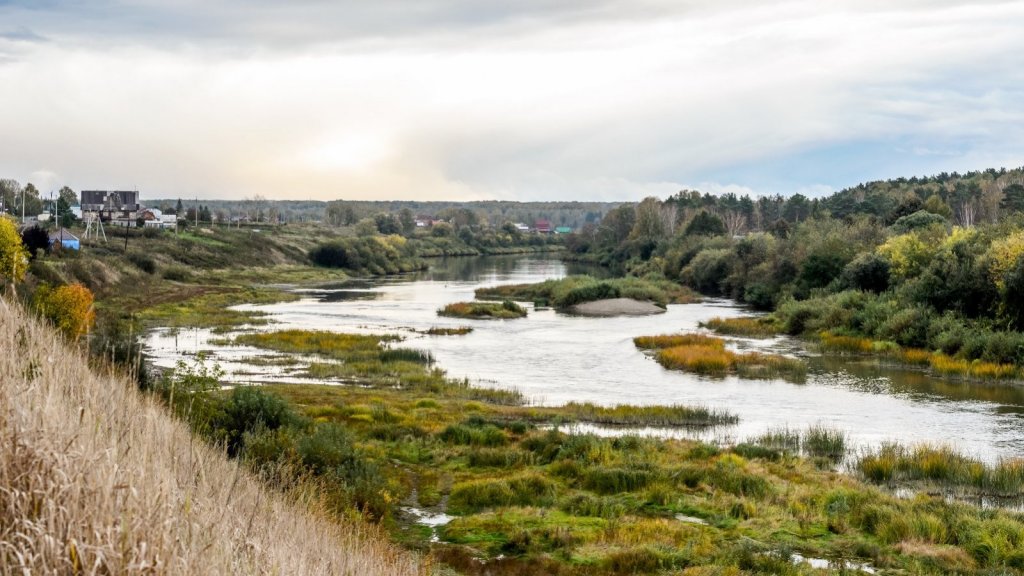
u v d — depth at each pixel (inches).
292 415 1091.9
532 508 992.9
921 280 2600.9
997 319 2271.2
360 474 964.0
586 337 2817.4
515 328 3063.5
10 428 257.4
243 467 692.1
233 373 1964.8
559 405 1711.4
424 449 1275.8
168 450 378.6
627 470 1111.6
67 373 355.6
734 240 5300.2
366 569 516.4
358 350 2365.9
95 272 3553.2
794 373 2091.5
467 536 895.1
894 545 868.0
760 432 1462.8
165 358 2133.4
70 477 251.3
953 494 1084.5
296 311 3535.9
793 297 3331.7
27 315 398.6
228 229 6747.1
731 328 2933.1
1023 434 1435.8
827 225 4325.8
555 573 793.6
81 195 6235.2
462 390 1825.8
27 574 214.2
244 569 314.2
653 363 2282.2
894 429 1480.1
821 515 965.2
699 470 1114.7
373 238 6899.6
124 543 242.4
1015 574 786.8
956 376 2043.6
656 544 856.3
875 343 2406.5
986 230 2972.4
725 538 892.6
